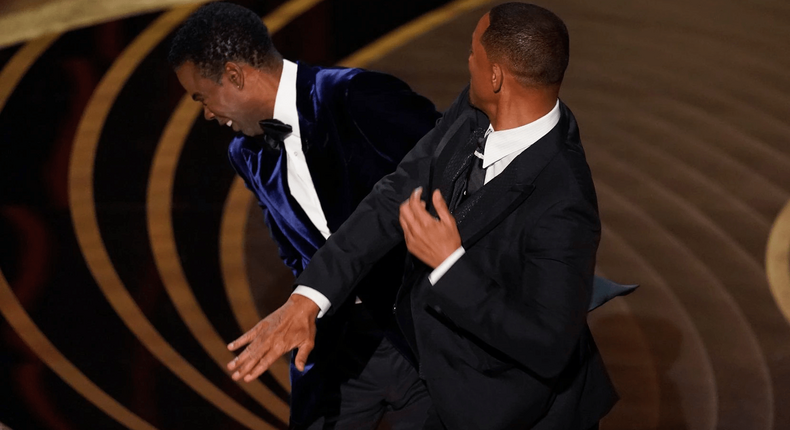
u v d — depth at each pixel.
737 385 11.82
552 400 6.90
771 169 16.97
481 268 6.43
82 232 15.38
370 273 8.16
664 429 11.05
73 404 11.43
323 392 8.64
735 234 15.11
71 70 21.05
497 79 6.32
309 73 7.91
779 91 19.80
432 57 21.33
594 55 21.30
